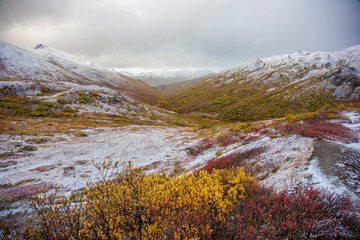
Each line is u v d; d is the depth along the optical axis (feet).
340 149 27.40
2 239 16.37
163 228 11.75
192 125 223.30
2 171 50.21
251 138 54.85
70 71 474.49
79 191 36.11
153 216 12.79
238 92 546.26
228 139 69.31
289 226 12.23
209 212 14.33
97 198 13.12
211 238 12.21
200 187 16.35
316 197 15.58
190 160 58.95
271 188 20.85
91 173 49.83
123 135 114.93
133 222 12.64
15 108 134.92
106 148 82.33
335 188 18.49
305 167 24.25
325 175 21.40
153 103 542.16
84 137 102.78
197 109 451.94
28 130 98.43
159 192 15.70
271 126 64.39
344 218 13.56
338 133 35.91
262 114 314.55
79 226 11.82
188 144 82.79
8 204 28.68
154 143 93.97
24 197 31.55
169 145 88.07
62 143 87.10
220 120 335.88
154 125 173.99
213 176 22.54
